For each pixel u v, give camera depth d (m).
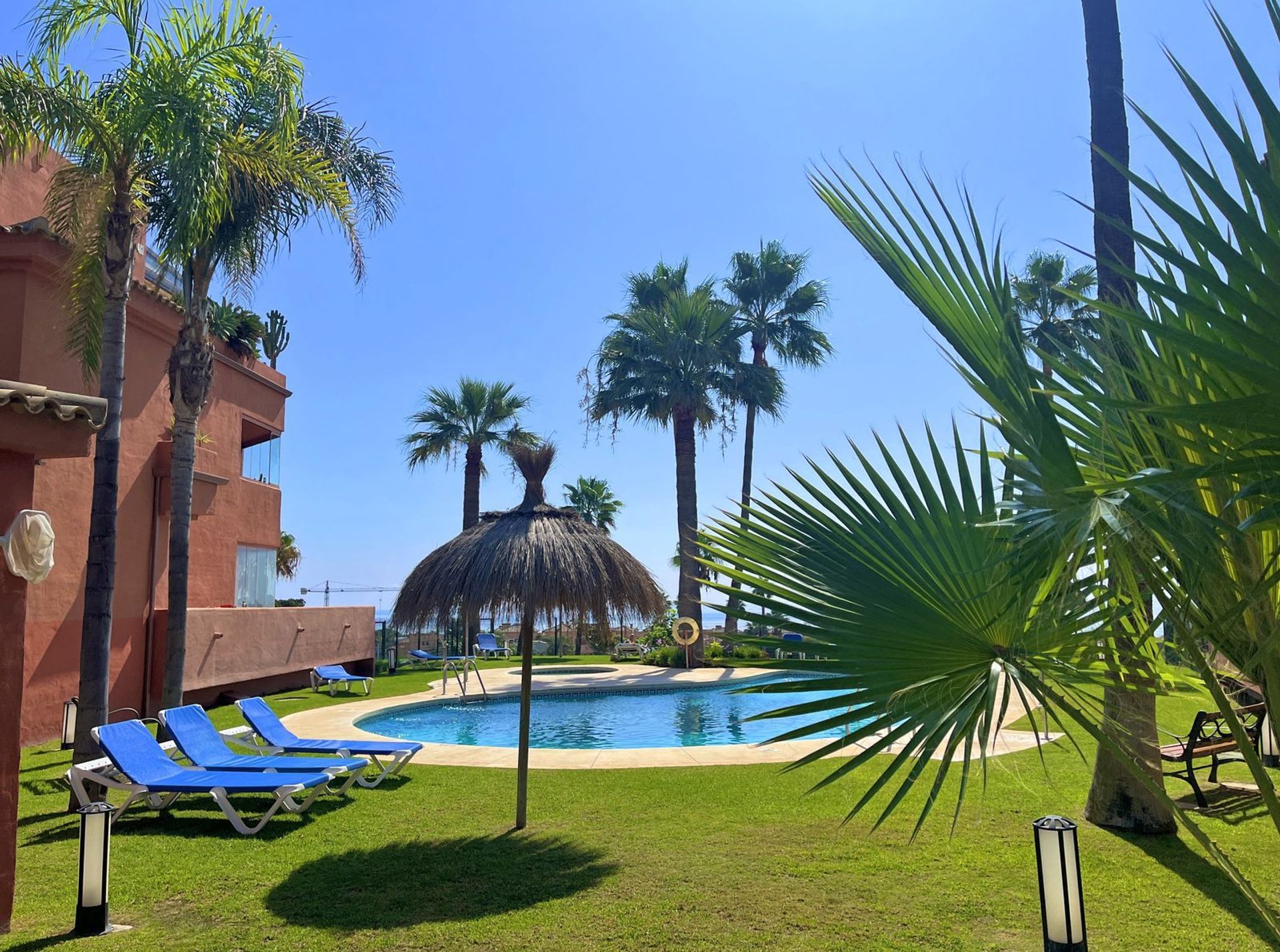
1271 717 2.45
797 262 27.42
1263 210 2.00
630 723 15.91
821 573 3.13
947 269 2.79
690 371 24.72
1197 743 7.32
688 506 24.94
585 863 5.73
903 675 2.98
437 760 9.75
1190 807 6.84
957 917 4.65
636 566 7.23
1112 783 6.43
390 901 5.02
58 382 11.86
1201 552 2.32
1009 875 5.34
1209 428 2.23
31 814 7.28
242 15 9.23
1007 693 2.76
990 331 2.70
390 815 7.12
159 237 9.59
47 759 10.03
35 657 11.32
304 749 8.52
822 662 3.04
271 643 17.50
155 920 4.75
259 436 21.22
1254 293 2.03
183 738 7.72
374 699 17.11
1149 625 2.65
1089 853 5.79
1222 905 4.78
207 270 11.45
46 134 8.51
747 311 27.58
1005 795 7.46
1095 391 2.30
